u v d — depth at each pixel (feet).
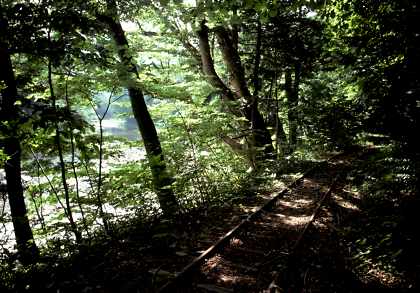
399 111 24.98
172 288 17.99
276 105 69.15
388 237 19.88
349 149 69.00
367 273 19.10
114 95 32.96
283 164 53.93
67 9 23.08
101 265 20.39
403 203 24.02
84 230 27.58
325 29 43.52
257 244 24.53
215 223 28.68
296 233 26.27
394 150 25.11
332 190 38.65
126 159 41.24
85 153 27.12
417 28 24.73
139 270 20.16
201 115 43.65
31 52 22.04
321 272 19.79
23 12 21.30
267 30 55.72
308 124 66.74
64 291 17.81
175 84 40.88
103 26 27.14
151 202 31.53
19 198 23.53
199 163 40.86
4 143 22.56
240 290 18.26
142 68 34.83
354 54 31.07
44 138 24.97
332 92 60.90
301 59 58.08
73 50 23.57
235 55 61.00
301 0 26.99
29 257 21.21
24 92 27.30
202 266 20.83
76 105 32.37
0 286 17.66
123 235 25.38
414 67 24.75
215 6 30.91
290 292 17.90
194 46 65.21
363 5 28.50
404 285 17.38
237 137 55.52
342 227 26.71
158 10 44.27
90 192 29.19
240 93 60.85
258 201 35.40
